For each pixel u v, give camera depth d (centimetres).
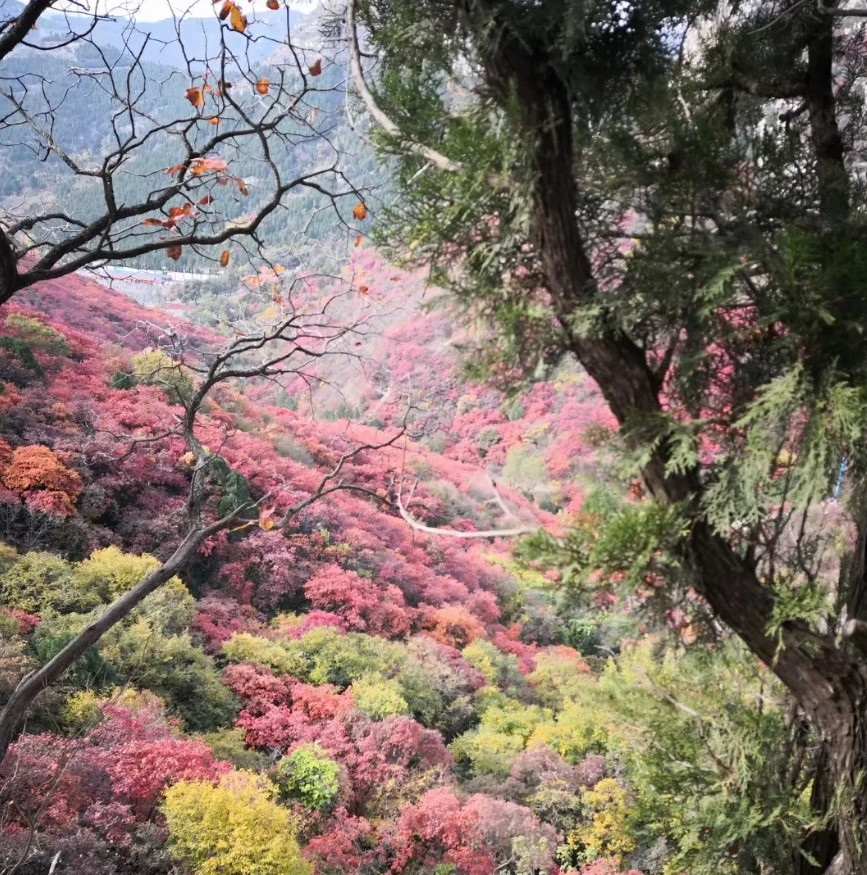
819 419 92
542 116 106
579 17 96
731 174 117
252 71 181
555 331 114
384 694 1087
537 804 948
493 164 104
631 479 115
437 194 114
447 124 116
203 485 232
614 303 105
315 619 1330
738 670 158
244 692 1016
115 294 2503
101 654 865
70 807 589
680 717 157
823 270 97
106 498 1259
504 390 122
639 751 162
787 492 100
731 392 116
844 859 119
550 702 1410
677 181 116
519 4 103
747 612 113
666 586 110
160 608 1005
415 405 305
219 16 157
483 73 112
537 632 1766
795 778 140
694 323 112
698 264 110
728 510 102
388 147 119
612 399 115
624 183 120
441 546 1875
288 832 684
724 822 135
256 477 1608
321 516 1647
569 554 103
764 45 144
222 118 177
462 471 2205
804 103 149
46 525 1123
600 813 890
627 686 168
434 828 833
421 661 1320
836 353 98
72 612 945
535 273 116
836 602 129
